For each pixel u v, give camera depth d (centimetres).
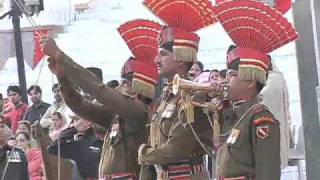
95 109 984
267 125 743
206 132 841
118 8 3075
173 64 871
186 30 878
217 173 782
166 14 877
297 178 1434
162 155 843
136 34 970
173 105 860
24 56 1895
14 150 1277
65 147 1244
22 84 1891
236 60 779
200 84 838
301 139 1297
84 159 1244
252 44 784
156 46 966
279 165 743
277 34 780
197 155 856
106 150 984
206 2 870
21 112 1856
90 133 1257
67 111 1483
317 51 851
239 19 786
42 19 2777
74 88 962
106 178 970
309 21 884
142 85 956
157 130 879
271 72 1237
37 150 1306
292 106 2055
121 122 962
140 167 946
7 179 1266
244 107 769
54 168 930
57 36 2878
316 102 882
